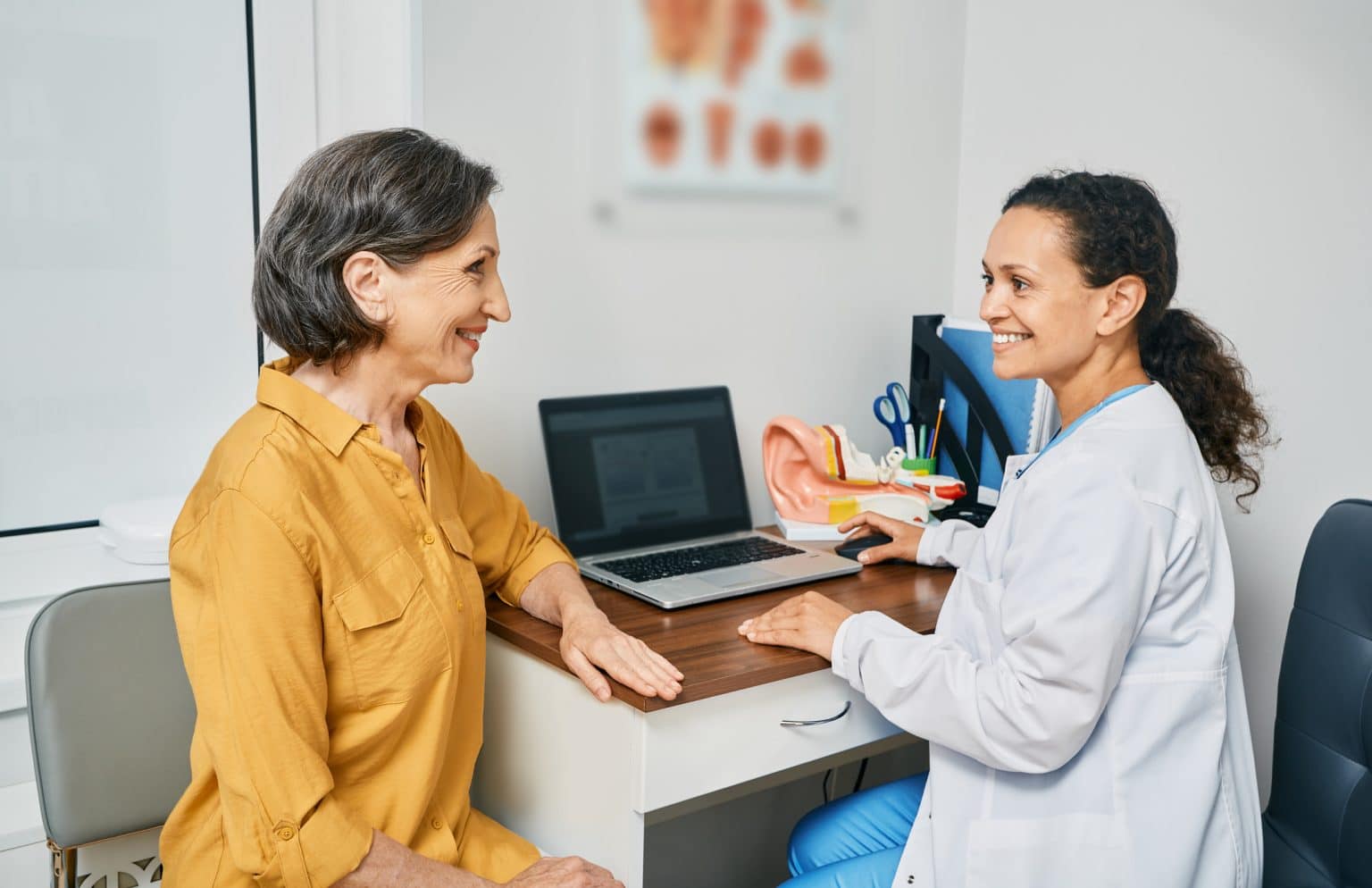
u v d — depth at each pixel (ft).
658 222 6.01
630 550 5.72
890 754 7.26
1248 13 5.89
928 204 7.13
